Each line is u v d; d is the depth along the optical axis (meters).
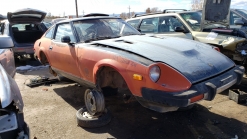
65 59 4.15
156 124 3.44
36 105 4.35
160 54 2.97
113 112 3.92
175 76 2.67
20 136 1.85
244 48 4.66
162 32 6.09
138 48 3.16
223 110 3.79
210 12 5.34
